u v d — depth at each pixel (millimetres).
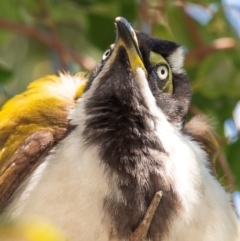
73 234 9773
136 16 14336
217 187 10516
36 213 9789
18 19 14172
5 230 8328
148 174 10078
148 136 10312
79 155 10039
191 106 13492
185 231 10000
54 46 14203
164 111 10797
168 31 14695
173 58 11047
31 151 10195
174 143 10383
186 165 10273
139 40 10844
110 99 10477
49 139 10258
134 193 9953
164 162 10180
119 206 9883
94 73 10961
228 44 13961
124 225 9852
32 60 16031
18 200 9992
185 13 14180
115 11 14391
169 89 10930
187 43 14352
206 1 14430
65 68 14141
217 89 13578
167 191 10039
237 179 13328
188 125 11352
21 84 15789
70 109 10664
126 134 10273
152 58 10867
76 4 14539
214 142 11469
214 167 11398
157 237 9922
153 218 9938
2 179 10188
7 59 15906
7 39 14430
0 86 14531
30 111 10656
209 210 10195
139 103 10469
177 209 10008
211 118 12250
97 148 10125
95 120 10383
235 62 13625
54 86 11211
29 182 10055
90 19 14461
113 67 10570
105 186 9891
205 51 14000
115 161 10070
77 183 9867
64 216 9773
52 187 9867
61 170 9953
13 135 10539
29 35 14180
